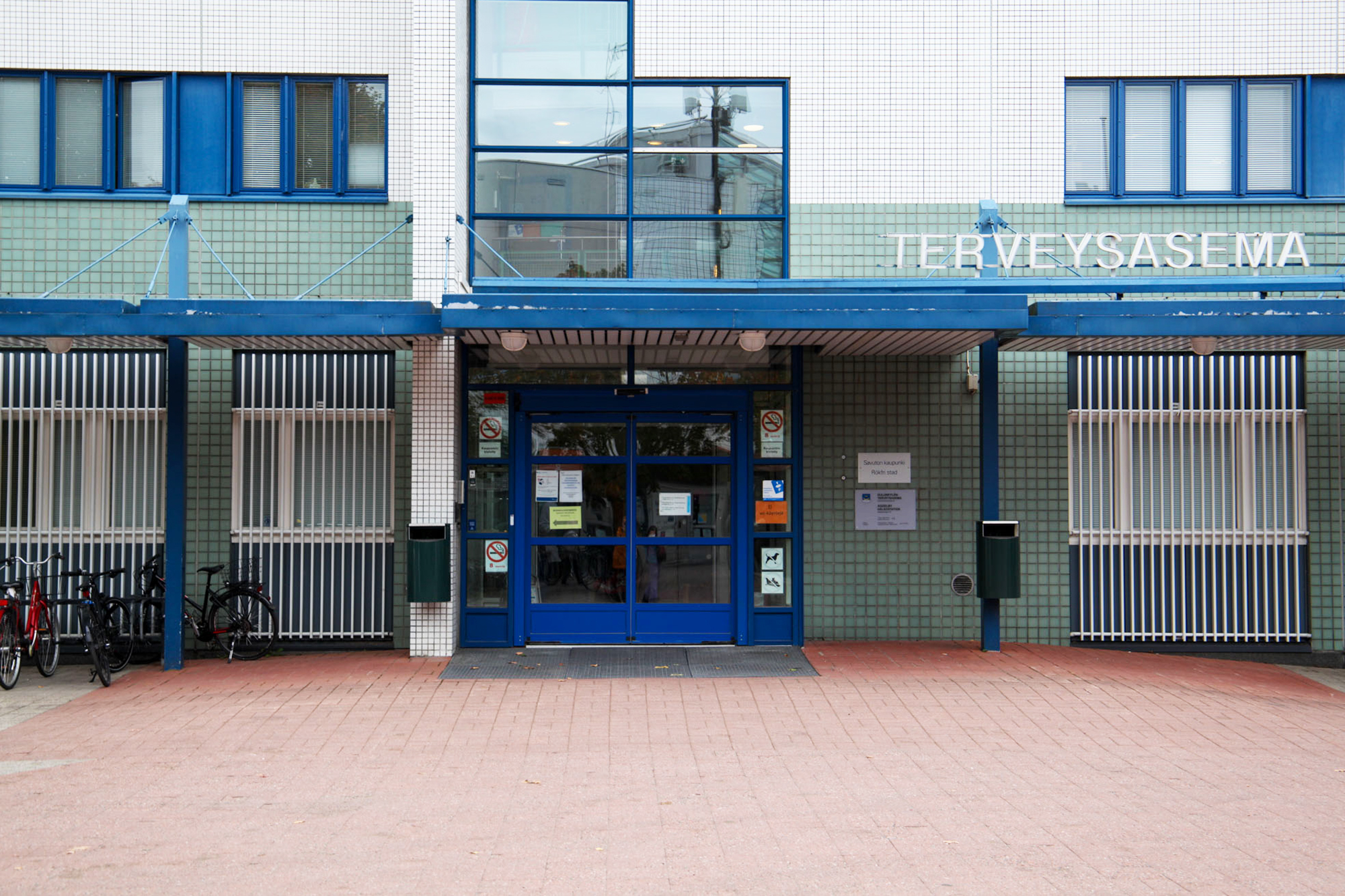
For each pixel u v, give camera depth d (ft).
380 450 35.58
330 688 29.60
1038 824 18.60
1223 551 35.73
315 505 35.50
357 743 24.17
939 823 18.69
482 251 35.35
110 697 28.91
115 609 33.17
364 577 35.50
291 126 35.76
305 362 35.45
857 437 35.55
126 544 35.37
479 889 15.74
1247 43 35.78
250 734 24.99
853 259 35.58
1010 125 35.76
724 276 35.68
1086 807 19.57
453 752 23.47
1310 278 32.09
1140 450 35.78
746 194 35.83
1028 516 35.70
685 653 33.96
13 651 30.30
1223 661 34.86
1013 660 32.96
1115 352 35.45
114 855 17.15
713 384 35.37
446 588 32.86
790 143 35.60
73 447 35.29
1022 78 35.78
